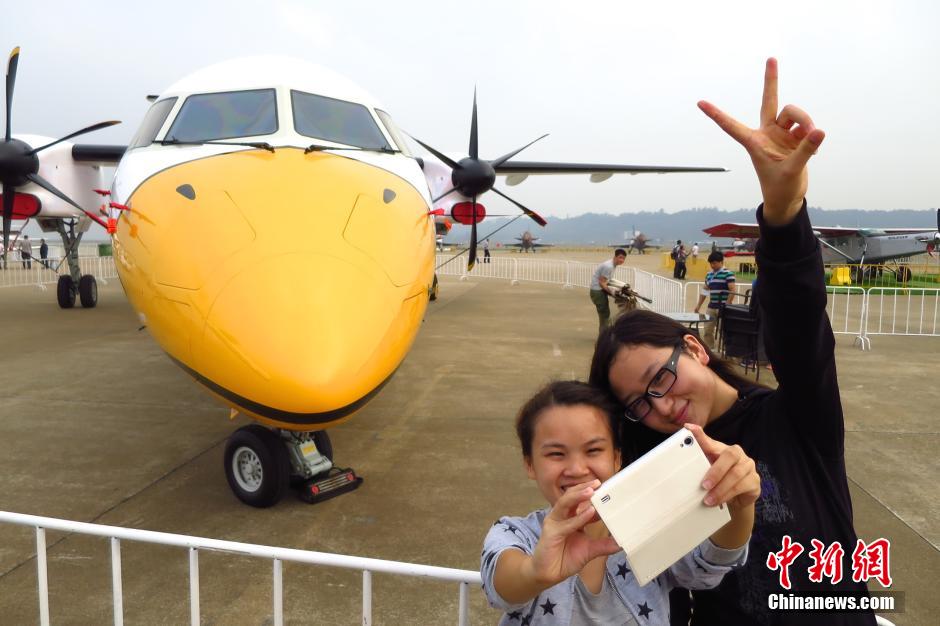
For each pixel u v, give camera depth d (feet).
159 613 10.85
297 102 17.53
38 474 17.07
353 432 20.76
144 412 22.80
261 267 12.69
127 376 28.09
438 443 19.71
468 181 30.53
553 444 4.80
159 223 14.08
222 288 12.55
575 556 4.13
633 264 138.92
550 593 5.13
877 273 95.40
